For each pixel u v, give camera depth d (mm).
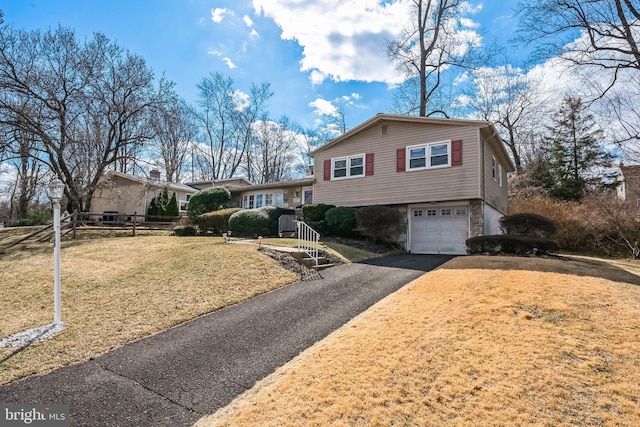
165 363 4242
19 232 18000
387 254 13414
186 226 16828
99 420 3123
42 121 18406
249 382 3744
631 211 14594
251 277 8047
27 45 18250
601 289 5879
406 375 3520
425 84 23547
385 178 15406
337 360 3945
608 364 3492
